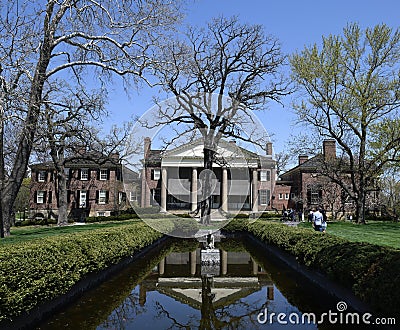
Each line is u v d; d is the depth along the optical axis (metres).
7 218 15.66
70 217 40.47
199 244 18.44
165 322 6.63
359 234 17.05
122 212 39.03
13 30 13.75
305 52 24.59
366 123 24.78
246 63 25.52
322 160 26.16
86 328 6.13
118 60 16.02
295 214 32.94
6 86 13.37
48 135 19.66
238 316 6.99
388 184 34.53
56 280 6.51
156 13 15.75
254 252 16.91
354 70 24.50
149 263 13.84
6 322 5.22
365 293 5.86
